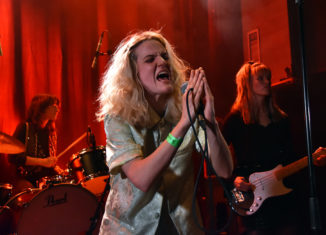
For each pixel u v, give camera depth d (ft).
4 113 16.30
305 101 4.43
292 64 14.76
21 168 12.68
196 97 4.29
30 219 10.05
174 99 4.88
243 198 8.20
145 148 4.62
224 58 18.26
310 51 14.38
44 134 13.70
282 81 13.08
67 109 17.48
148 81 4.76
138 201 4.34
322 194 9.86
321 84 12.30
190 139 4.73
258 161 8.46
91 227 6.06
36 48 17.22
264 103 8.84
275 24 15.87
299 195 8.21
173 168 4.60
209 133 4.61
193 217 4.35
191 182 4.75
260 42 16.69
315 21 14.23
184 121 4.16
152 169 4.04
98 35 18.28
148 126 4.69
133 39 4.90
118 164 4.21
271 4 16.03
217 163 4.82
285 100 13.06
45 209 10.21
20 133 13.20
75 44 17.92
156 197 4.41
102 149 11.34
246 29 17.48
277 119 8.79
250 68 9.02
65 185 10.41
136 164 4.15
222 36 18.34
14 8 17.01
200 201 12.37
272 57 16.01
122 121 4.55
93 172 11.09
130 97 4.68
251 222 8.00
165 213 4.58
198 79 4.38
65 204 10.39
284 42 15.35
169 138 4.11
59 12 17.80
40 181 12.14
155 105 4.92
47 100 13.66
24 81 16.83
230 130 8.76
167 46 5.12
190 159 4.78
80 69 17.85
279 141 8.59
